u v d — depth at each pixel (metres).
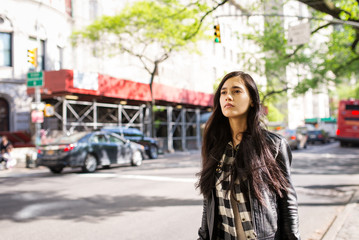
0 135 18.92
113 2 27.64
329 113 76.75
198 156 21.95
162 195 8.30
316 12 14.75
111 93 19.03
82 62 25.17
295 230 1.70
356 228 5.02
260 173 1.65
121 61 28.48
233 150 1.83
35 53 15.77
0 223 5.91
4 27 20.03
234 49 43.78
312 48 17.67
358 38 11.04
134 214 6.50
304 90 18.91
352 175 11.84
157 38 24.06
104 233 5.32
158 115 29.17
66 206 7.19
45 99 20.27
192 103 26.95
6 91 20.05
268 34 17.47
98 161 13.17
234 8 43.19
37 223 5.91
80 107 22.23
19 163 17.38
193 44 27.20
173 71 34.72
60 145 12.20
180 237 5.09
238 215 1.73
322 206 7.15
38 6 21.39
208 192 1.83
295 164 15.59
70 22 24.56
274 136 1.81
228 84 1.79
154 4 21.31
